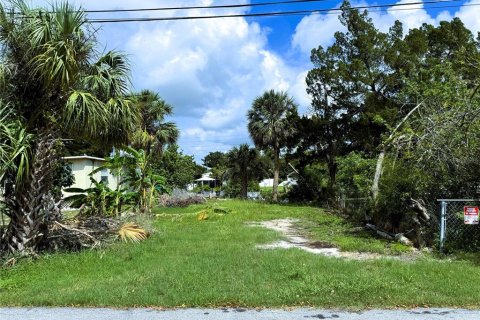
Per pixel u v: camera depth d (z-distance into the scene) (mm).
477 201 10375
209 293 6289
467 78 14188
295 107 35375
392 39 30172
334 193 26422
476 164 11070
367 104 27812
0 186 9039
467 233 10289
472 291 6492
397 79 27297
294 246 11242
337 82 30047
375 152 26906
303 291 6387
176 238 12250
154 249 10266
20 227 9117
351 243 11289
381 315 5535
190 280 7090
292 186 35688
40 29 8609
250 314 5586
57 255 9312
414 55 26875
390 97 28641
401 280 7109
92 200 13750
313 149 34062
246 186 44781
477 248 10000
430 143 11930
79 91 9406
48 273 7875
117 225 11398
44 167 9297
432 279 7238
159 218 18469
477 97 12133
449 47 27781
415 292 6434
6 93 9047
